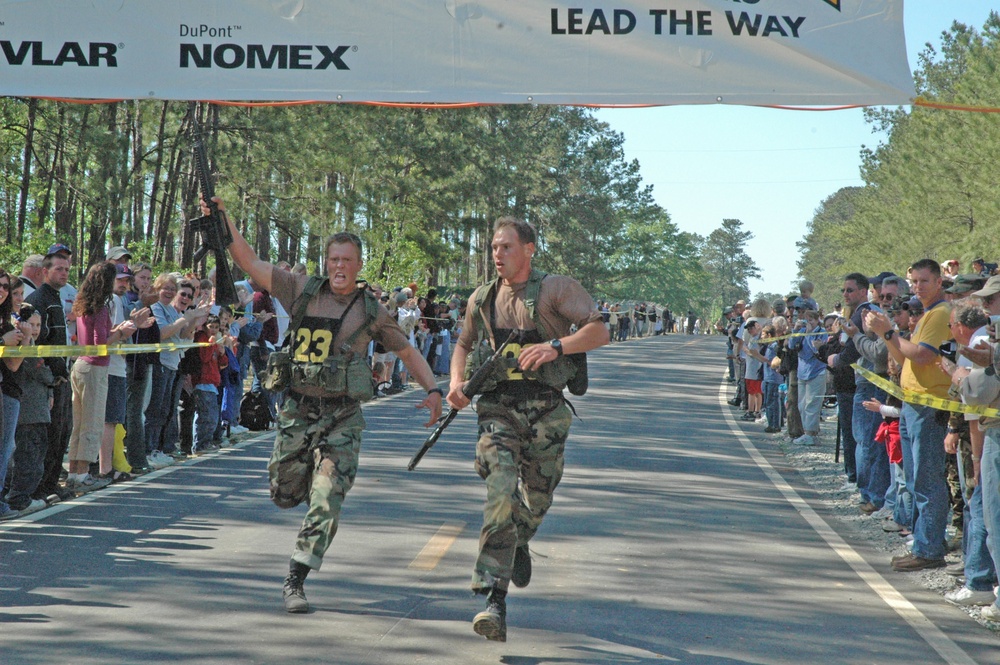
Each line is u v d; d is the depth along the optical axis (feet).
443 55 23.89
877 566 23.27
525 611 18.81
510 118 134.41
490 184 135.54
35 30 23.52
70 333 31.04
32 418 26.40
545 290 17.49
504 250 17.56
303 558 17.99
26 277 29.48
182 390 37.06
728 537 25.62
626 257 268.00
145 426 34.53
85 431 30.07
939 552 22.75
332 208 99.40
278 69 23.80
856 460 29.96
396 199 128.67
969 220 122.21
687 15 23.85
